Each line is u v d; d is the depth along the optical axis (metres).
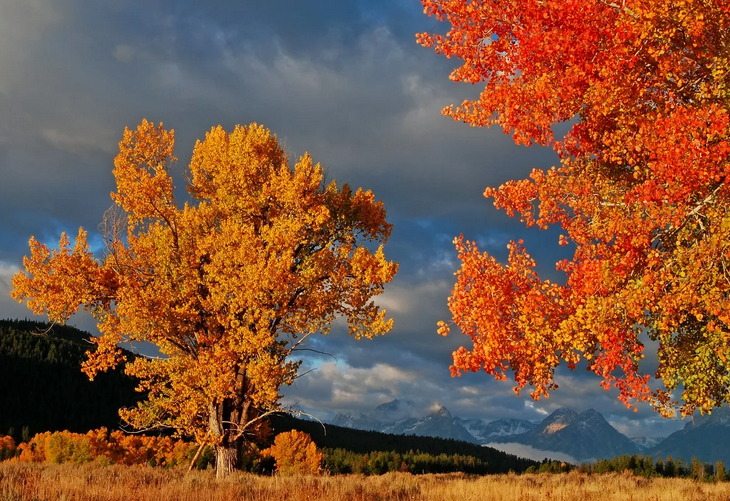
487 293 12.20
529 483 21.61
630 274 11.23
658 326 11.97
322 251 22.94
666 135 10.29
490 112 13.45
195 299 23.84
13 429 98.69
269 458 60.59
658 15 10.58
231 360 22.73
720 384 12.53
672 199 10.34
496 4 12.57
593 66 11.59
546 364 12.03
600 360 11.49
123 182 24.06
